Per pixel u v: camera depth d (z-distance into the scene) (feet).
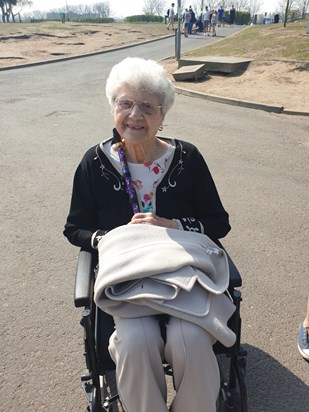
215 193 6.58
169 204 6.38
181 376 5.17
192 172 6.45
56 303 8.97
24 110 26.48
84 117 24.53
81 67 47.88
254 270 10.08
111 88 6.09
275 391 6.98
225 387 6.13
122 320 5.25
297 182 15.14
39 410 6.64
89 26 103.91
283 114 25.30
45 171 16.17
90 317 5.38
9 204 13.51
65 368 7.39
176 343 5.02
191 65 39.93
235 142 19.60
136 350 5.02
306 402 6.79
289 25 68.85
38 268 10.21
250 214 12.82
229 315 5.47
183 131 21.30
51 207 13.29
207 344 5.09
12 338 8.03
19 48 63.05
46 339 8.01
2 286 9.53
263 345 7.88
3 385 7.07
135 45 72.02
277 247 11.08
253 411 6.64
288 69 36.04
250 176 15.61
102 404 5.96
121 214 6.35
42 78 40.24
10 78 40.22
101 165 6.34
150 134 6.12
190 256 5.32
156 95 5.96
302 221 12.42
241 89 31.76
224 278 5.55
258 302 8.96
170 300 5.06
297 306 8.84
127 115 5.97
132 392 5.21
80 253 6.19
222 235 6.48
